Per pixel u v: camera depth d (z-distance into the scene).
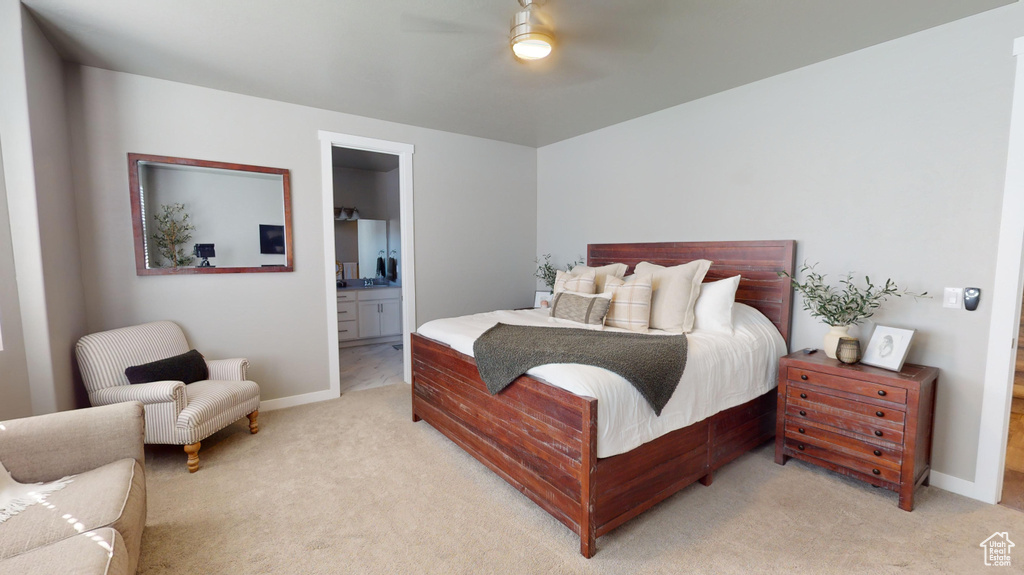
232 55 2.60
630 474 1.92
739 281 2.90
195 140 3.11
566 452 1.86
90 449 1.66
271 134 3.39
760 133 2.99
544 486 2.01
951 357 2.27
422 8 2.09
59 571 1.12
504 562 1.76
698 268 2.87
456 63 2.71
